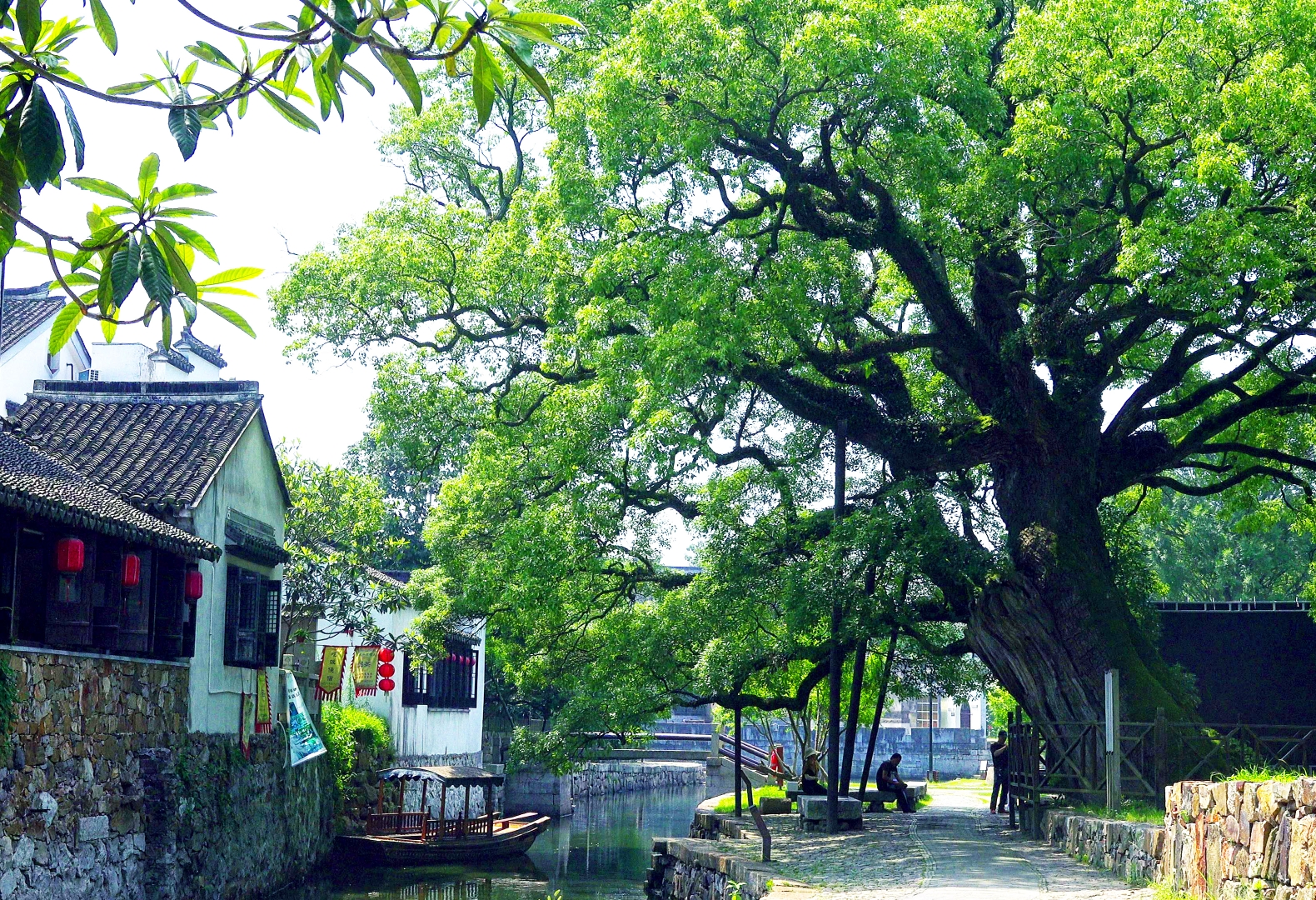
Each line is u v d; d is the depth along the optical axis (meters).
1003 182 15.84
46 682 13.11
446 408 20.95
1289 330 16.39
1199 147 14.21
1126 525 21.33
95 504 14.51
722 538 19.66
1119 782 14.47
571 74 19.88
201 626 17.58
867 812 22.22
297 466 25.03
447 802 32.12
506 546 19.95
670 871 19.31
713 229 17.30
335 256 20.73
